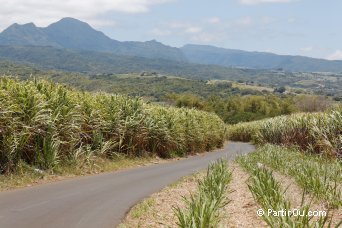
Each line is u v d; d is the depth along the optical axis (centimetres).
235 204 959
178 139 2514
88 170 1500
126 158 1919
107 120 1816
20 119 1298
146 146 2195
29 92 1336
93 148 1698
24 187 1124
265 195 862
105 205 945
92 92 1948
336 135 1955
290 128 2656
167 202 1006
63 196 1024
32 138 1333
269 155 1947
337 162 1666
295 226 652
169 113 2527
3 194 1016
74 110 1534
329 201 906
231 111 10556
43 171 1310
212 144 3462
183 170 1725
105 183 1265
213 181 1012
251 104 10725
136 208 923
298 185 1140
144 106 2117
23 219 789
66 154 1498
